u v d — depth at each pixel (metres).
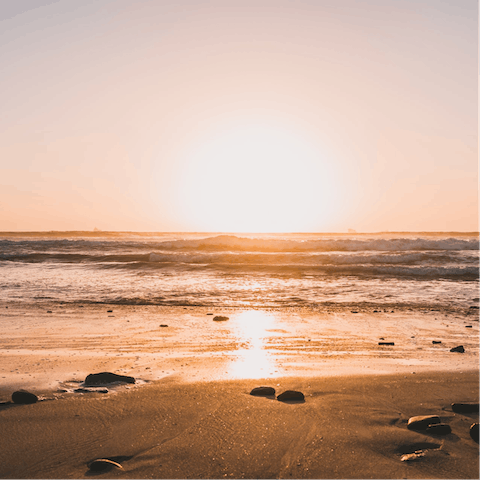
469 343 8.05
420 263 24.42
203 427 3.84
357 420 4.05
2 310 11.12
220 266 21.39
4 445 3.50
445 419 4.09
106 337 8.21
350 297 13.98
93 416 4.08
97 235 90.88
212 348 7.39
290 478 3.04
